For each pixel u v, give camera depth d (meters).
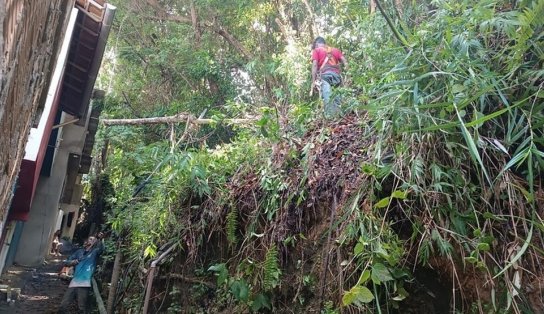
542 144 2.62
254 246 4.25
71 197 13.16
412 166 2.77
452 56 2.87
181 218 5.13
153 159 5.85
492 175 2.76
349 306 2.97
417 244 2.97
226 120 5.73
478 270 2.67
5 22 1.80
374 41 4.69
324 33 8.83
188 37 10.08
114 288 6.46
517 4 3.10
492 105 2.89
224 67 9.64
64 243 10.49
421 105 2.66
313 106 5.30
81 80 9.30
